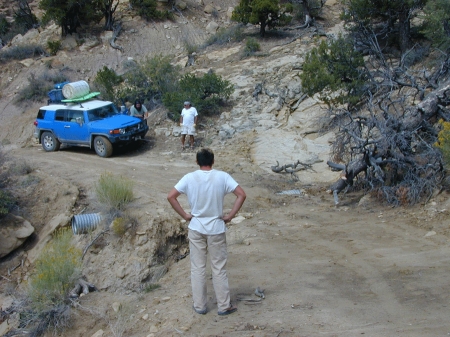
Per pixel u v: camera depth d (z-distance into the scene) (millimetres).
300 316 5410
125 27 29906
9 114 25328
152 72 20578
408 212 9164
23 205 11594
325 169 14008
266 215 10297
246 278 6762
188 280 7312
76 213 11219
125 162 15203
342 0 20641
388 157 10883
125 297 7230
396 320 5141
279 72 20016
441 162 9469
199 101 17938
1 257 10523
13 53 29375
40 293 6730
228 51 24266
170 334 5391
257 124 17109
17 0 35562
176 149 16453
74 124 16531
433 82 12680
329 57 16094
